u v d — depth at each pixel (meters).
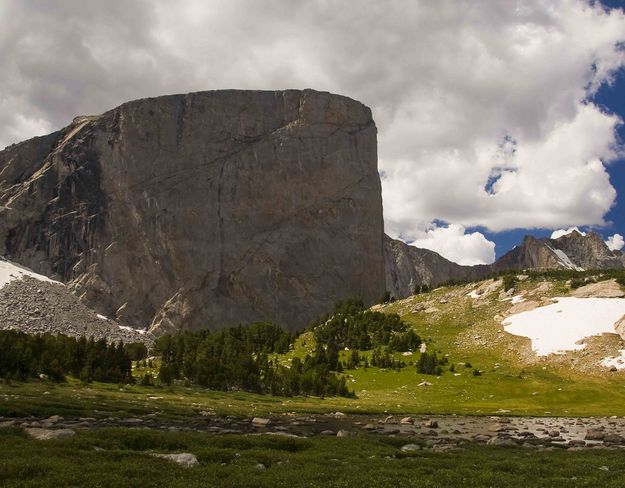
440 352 160.12
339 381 129.12
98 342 131.12
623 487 29.81
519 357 148.88
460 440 57.75
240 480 28.59
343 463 36.78
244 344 175.75
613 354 137.25
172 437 43.78
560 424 82.06
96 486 25.38
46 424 53.78
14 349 104.69
